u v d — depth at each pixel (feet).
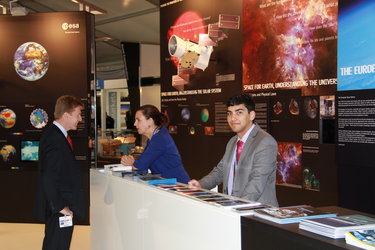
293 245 4.64
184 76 18.01
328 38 12.06
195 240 6.30
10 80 18.43
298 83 13.03
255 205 5.96
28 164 18.52
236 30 15.34
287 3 13.28
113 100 34.04
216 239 5.84
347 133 9.50
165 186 7.83
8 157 18.62
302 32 12.82
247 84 14.96
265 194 8.14
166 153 10.91
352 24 9.37
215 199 6.40
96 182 10.91
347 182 9.80
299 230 4.71
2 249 15.21
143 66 33.27
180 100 18.49
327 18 12.06
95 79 18.34
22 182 18.70
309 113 12.69
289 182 13.46
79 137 17.80
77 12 17.81
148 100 33.35
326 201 12.33
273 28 13.80
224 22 15.56
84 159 17.92
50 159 9.87
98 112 34.60
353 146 9.37
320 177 12.47
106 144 26.91
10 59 18.37
